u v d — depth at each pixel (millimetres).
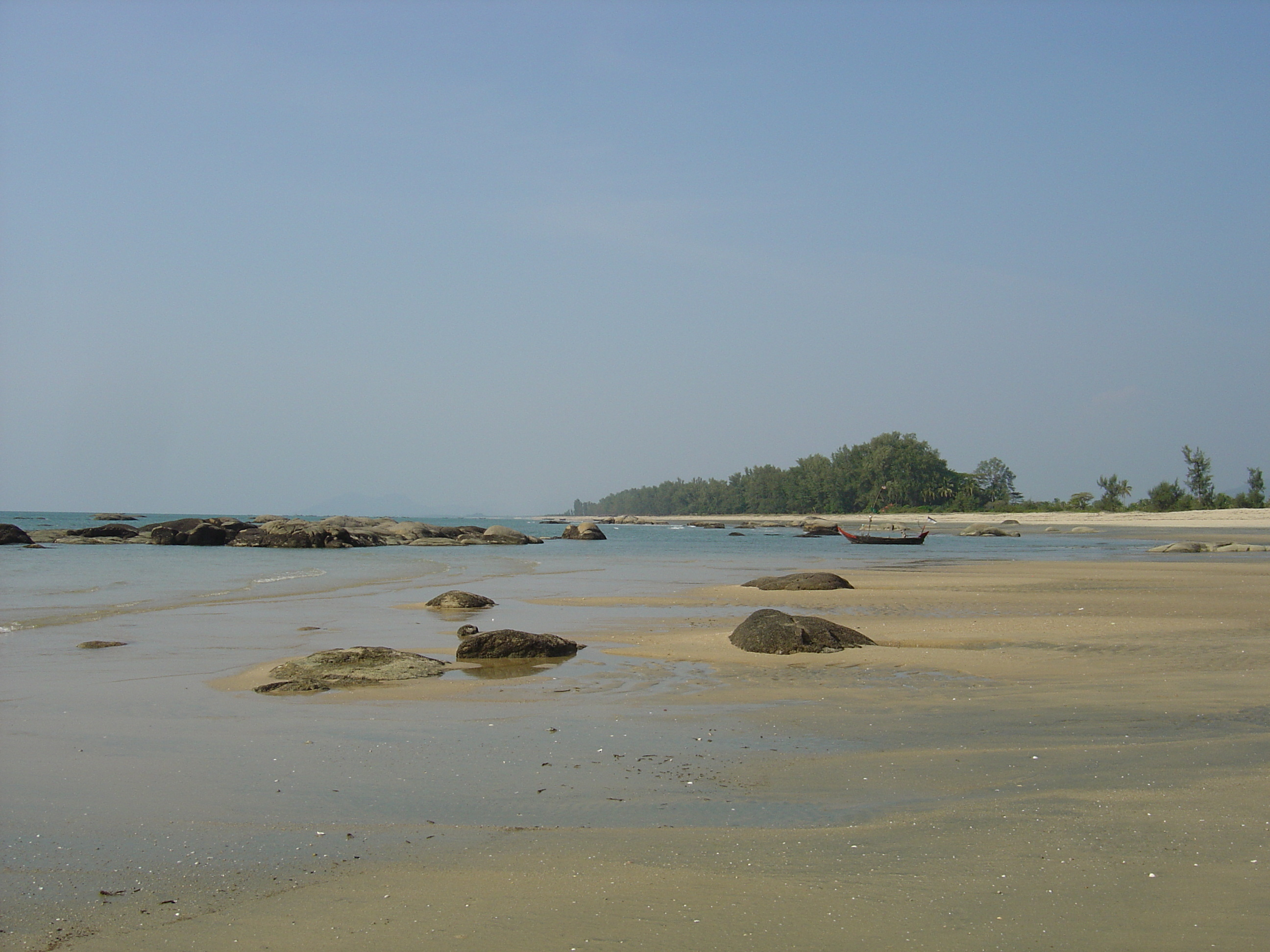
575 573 36281
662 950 4309
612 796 7043
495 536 67375
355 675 12320
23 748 8602
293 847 5895
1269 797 6605
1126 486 146750
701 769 7820
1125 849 5559
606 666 13680
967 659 14156
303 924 4695
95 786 7352
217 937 4543
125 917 4812
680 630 17844
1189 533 87812
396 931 4578
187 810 6715
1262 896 4832
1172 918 4570
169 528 57531
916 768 7711
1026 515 142375
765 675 12828
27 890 5191
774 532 111062
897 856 5539
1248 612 20531
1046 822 6117
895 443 190500
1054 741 8641
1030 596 24797
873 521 150750
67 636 16469
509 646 14188
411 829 6254
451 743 8844
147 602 22484
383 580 30953
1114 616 19953
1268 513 111938
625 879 5223
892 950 4277
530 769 7852
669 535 97812
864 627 17922
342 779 7570
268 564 39875
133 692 11445
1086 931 4434
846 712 10258
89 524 112688
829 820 6336
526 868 5438
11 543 53781
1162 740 8570
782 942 4375
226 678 12438
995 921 4570
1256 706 10242
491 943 4406
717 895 4961
